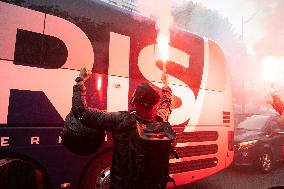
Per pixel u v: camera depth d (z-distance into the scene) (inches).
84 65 162.2
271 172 349.7
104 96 169.0
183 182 210.7
